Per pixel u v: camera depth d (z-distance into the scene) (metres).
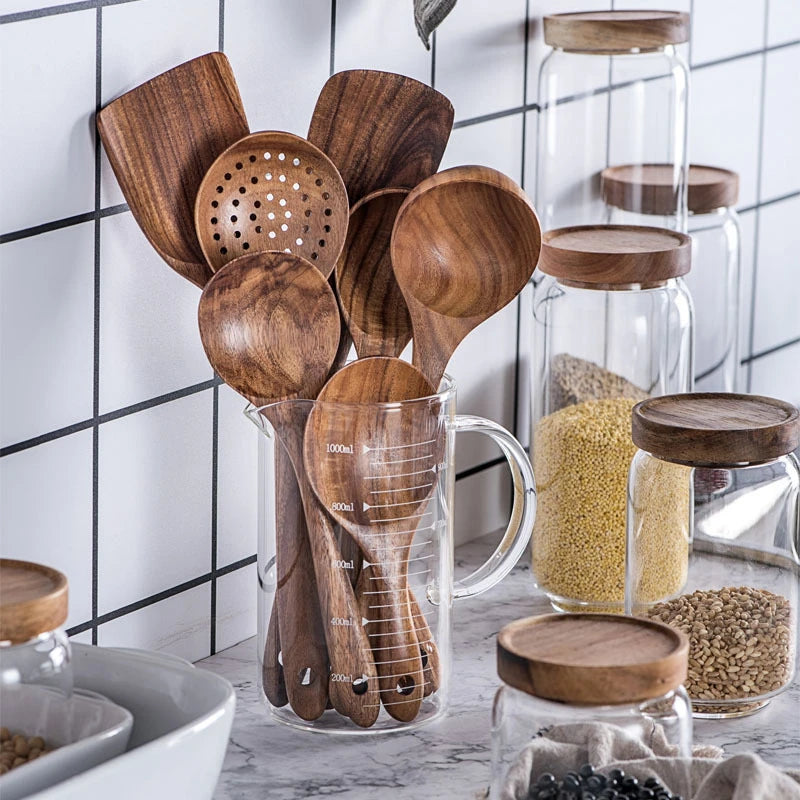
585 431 1.28
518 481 1.13
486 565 1.14
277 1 1.12
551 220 1.48
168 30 1.03
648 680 0.80
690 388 1.45
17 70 0.93
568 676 0.79
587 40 1.41
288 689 1.03
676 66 1.51
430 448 1.01
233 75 1.03
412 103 1.08
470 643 1.22
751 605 1.08
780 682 1.08
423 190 1.00
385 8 1.23
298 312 0.99
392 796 0.95
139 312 1.05
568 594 1.29
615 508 1.28
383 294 1.06
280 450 1.00
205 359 1.12
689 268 1.34
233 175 1.01
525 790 0.83
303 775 0.97
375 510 0.99
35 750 0.79
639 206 1.53
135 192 0.99
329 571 1.00
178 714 0.86
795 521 1.11
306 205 1.03
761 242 2.00
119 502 1.07
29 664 0.78
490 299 1.06
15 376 0.97
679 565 1.11
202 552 1.15
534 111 1.46
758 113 1.92
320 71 1.17
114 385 1.04
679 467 1.10
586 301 1.33
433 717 1.06
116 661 0.89
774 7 1.90
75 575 1.04
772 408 1.11
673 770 0.83
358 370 1.00
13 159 0.94
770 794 0.80
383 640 1.02
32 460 0.99
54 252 0.98
